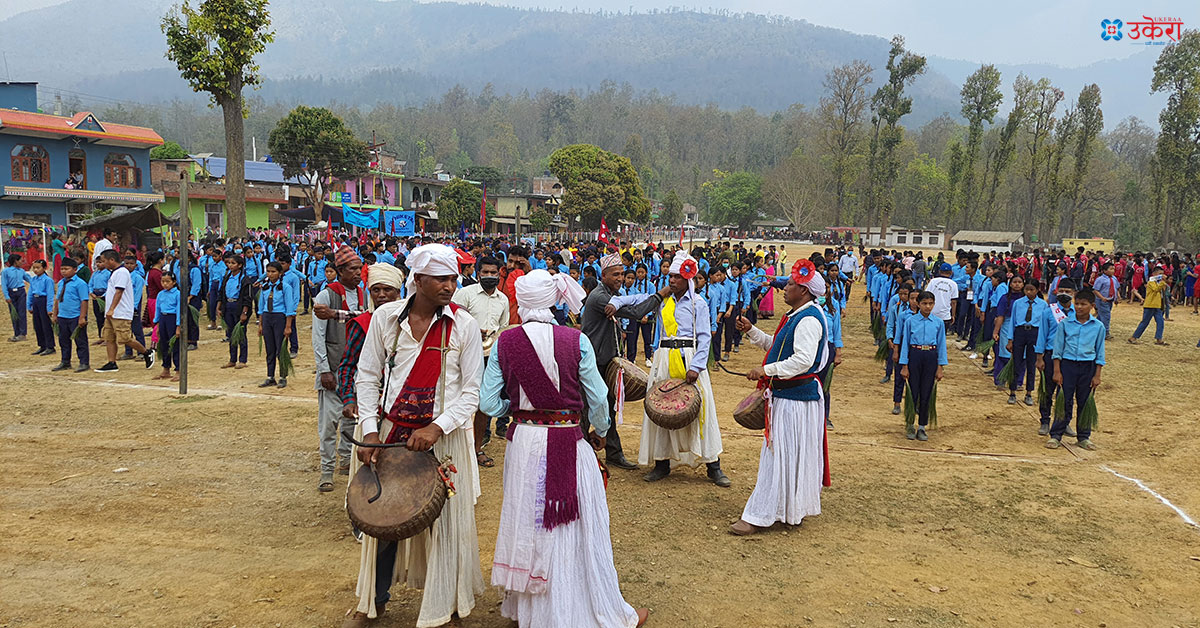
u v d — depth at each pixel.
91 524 5.76
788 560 5.38
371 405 4.08
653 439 7.14
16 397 10.16
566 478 3.90
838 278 13.05
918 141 147.75
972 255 17.00
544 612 3.86
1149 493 7.09
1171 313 24.69
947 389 12.34
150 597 4.57
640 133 174.75
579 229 73.25
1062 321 8.86
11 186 35.09
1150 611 4.71
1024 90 71.12
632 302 7.46
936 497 6.88
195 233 42.69
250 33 27.30
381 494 3.76
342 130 47.06
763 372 5.78
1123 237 84.06
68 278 12.42
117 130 38.66
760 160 154.75
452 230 58.16
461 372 4.13
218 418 9.15
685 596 4.76
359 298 6.75
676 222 102.50
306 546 5.45
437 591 4.01
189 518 5.94
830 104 86.81
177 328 11.64
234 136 28.00
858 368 14.36
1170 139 53.25
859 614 4.57
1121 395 11.95
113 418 9.09
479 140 167.75
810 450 5.91
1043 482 7.39
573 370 3.96
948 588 4.97
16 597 4.51
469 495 4.20
